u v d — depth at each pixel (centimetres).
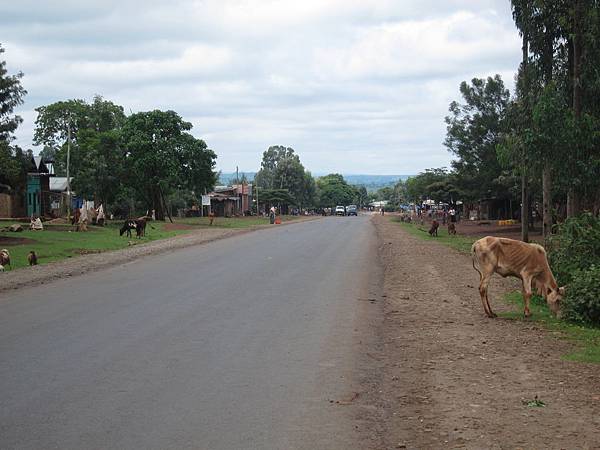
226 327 1066
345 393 706
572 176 1805
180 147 5609
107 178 5472
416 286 1622
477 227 5247
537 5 1991
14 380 744
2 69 3628
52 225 4203
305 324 1099
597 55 1861
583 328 1096
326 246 2997
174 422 605
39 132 7125
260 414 631
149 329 1043
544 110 1770
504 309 1280
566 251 1440
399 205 15338
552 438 566
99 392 699
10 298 1391
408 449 545
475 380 759
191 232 4306
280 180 12281
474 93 4053
